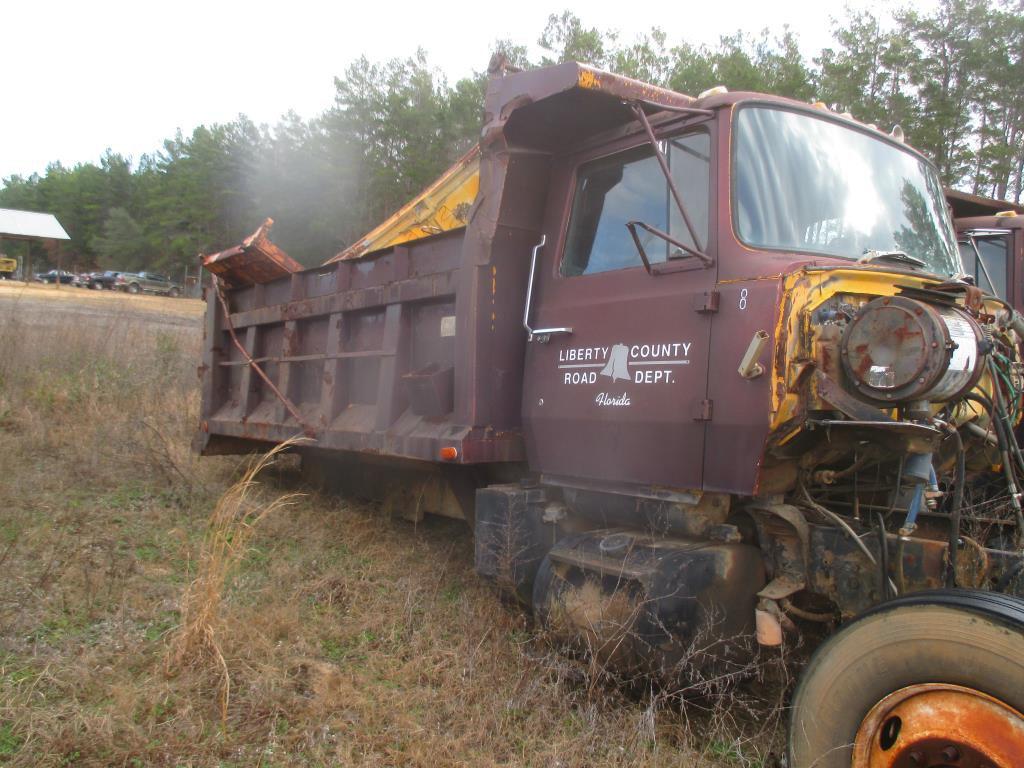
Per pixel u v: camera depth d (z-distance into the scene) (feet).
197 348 47.24
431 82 168.35
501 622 15.40
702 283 12.28
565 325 14.58
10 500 20.16
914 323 9.82
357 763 10.62
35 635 13.30
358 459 22.62
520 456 15.94
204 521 20.45
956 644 8.05
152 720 11.08
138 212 289.33
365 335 19.70
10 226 124.47
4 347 37.11
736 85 99.04
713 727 11.82
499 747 11.31
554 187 15.60
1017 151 90.02
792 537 11.96
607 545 12.99
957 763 7.93
